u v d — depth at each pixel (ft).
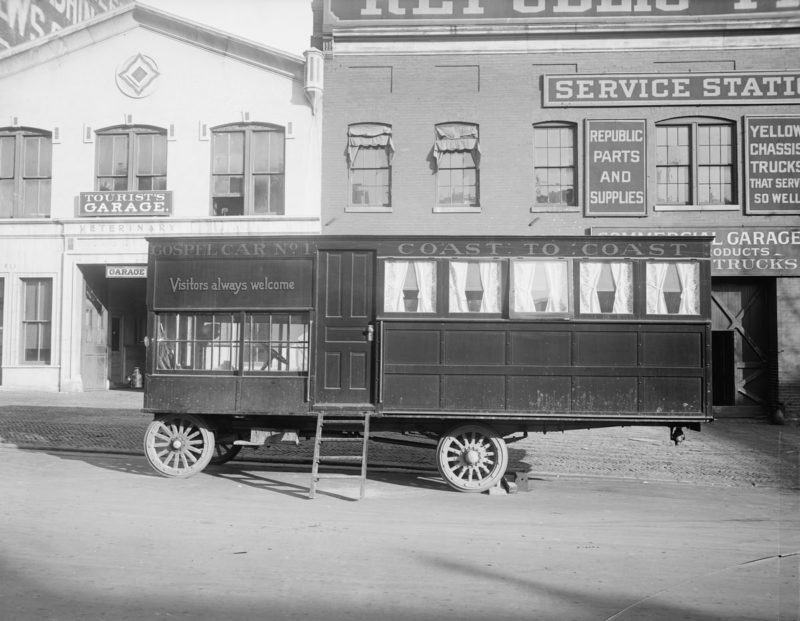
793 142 54.95
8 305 63.41
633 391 28.73
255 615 14.98
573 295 29.12
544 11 57.77
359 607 15.57
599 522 23.88
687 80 55.77
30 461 33.91
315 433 32.17
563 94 56.80
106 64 63.21
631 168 56.13
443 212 57.77
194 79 62.18
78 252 62.59
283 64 60.85
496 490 28.71
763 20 54.90
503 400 28.96
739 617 15.33
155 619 14.69
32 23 77.36
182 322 31.01
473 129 58.03
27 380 63.41
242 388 30.12
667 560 19.52
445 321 29.30
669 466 35.40
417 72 58.44
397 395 29.25
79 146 63.36
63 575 17.44
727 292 55.47
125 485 28.86
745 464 36.06
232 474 32.01
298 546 20.39
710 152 56.13
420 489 29.50
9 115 63.87
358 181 59.52
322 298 30.14
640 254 29.25
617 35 56.44
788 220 54.65
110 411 51.49
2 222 63.10
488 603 15.97
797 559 19.65
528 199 57.21
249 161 61.52
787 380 53.31
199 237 30.94
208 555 19.36
